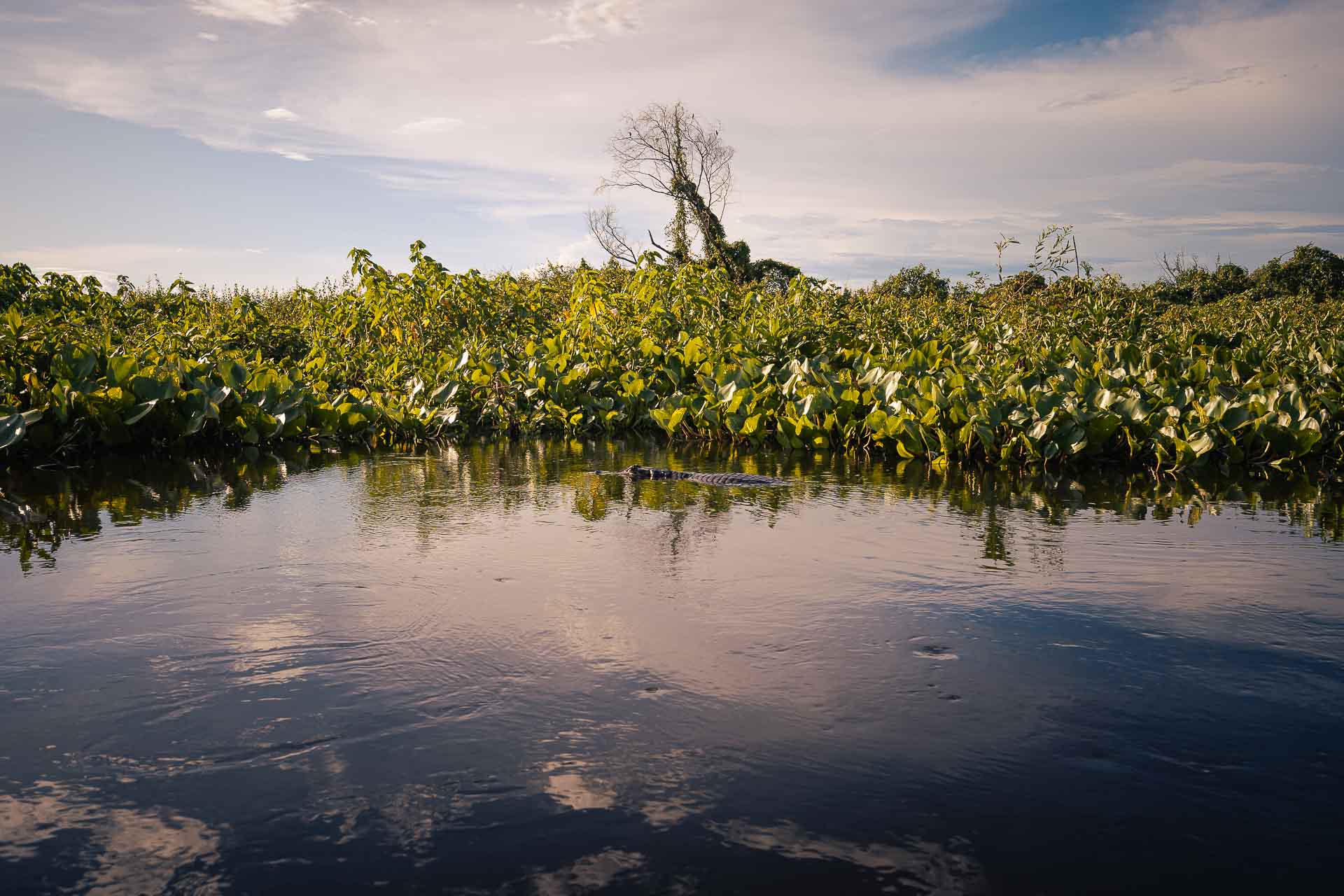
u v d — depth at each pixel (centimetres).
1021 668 246
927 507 488
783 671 243
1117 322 1099
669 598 309
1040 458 652
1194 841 164
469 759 194
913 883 152
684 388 977
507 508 485
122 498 516
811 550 382
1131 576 339
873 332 1106
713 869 156
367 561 360
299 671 241
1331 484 571
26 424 625
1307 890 150
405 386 1008
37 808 175
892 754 196
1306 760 194
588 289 1210
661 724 210
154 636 269
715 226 2977
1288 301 1798
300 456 738
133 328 1221
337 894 150
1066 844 163
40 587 320
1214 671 243
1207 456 620
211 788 182
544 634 271
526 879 153
